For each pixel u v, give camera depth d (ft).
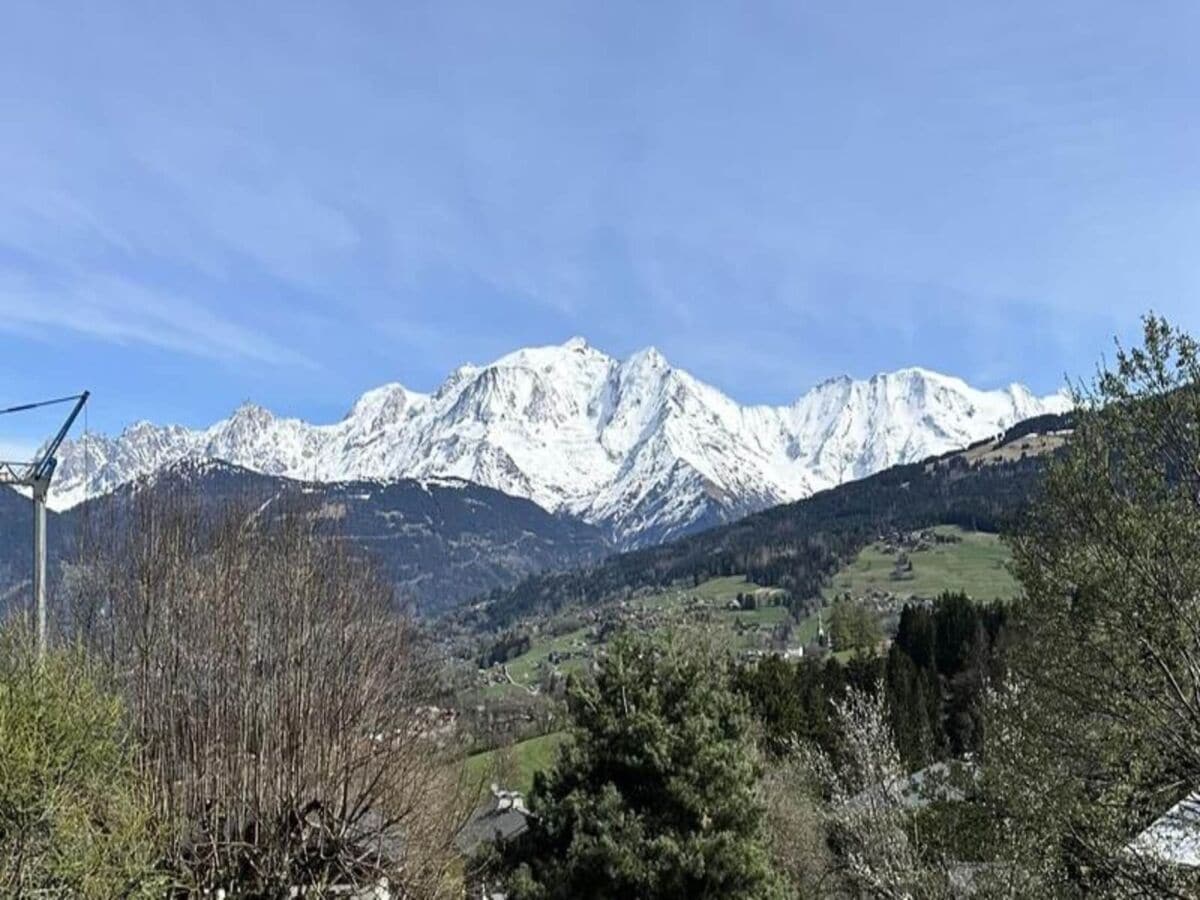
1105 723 44.27
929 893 60.70
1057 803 44.47
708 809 57.36
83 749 45.24
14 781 42.14
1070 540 44.62
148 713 62.75
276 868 63.46
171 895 57.06
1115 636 42.96
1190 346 42.96
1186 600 41.32
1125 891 43.01
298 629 68.90
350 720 71.05
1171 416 42.83
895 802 69.05
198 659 65.77
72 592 66.39
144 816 47.78
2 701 42.70
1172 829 43.86
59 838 43.60
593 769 58.90
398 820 68.69
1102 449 43.93
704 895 55.11
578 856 55.42
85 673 49.70
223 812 63.57
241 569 70.08
